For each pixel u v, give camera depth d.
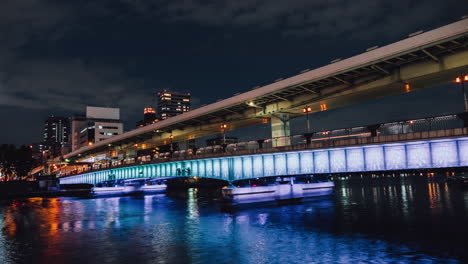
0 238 36.38
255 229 38.06
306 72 61.53
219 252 28.25
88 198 107.31
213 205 70.94
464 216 43.19
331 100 64.19
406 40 47.16
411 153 39.91
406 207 54.59
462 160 36.25
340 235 33.75
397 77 52.72
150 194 122.38
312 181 77.75
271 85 67.94
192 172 68.56
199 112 87.94
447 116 37.06
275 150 52.75
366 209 53.56
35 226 44.91
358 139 43.47
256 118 81.00
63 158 195.12
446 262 24.20
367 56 51.62
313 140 49.34
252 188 60.62
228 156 59.12
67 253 29.02
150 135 120.75
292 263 24.75
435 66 48.34
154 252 28.72
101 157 165.75
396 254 26.38
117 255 28.00
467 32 41.06
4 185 126.88
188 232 37.56
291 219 44.69
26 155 172.00
